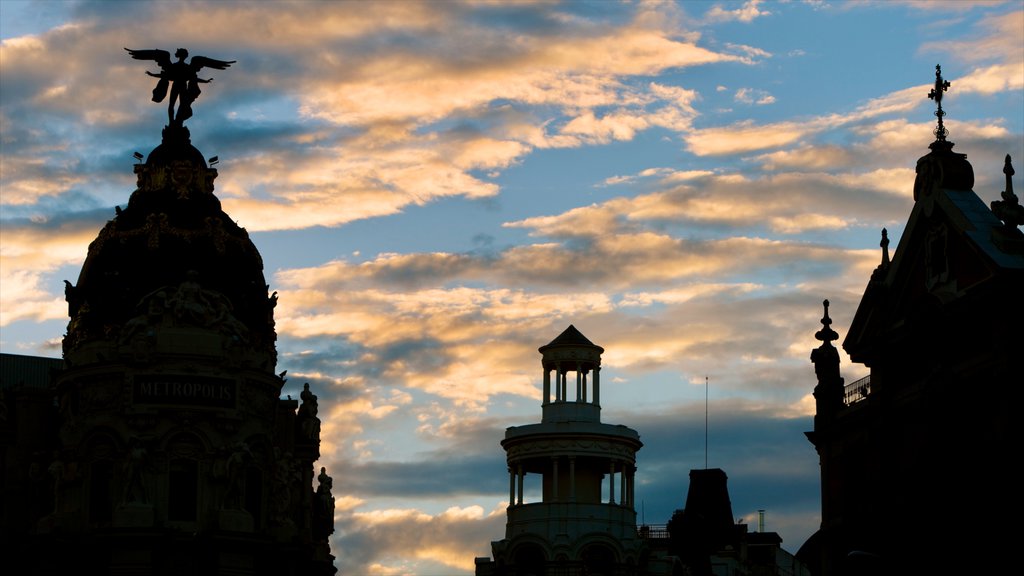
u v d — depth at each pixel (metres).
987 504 83.31
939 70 92.19
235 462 118.75
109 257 123.19
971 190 89.75
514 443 150.50
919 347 91.88
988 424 84.31
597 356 152.25
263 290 125.88
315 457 130.50
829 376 102.38
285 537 123.25
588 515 146.38
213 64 130.62
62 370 122.25
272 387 123.88
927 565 88.81
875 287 94.88
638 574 147.38
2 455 123.75
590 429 148.25
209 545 116.88
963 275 87.12
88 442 119.44
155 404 118.31
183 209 124.56
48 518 119.19
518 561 146.88
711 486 183.50
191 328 119.88
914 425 92.06
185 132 128.25
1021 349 82.44
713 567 166.50
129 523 116.19
